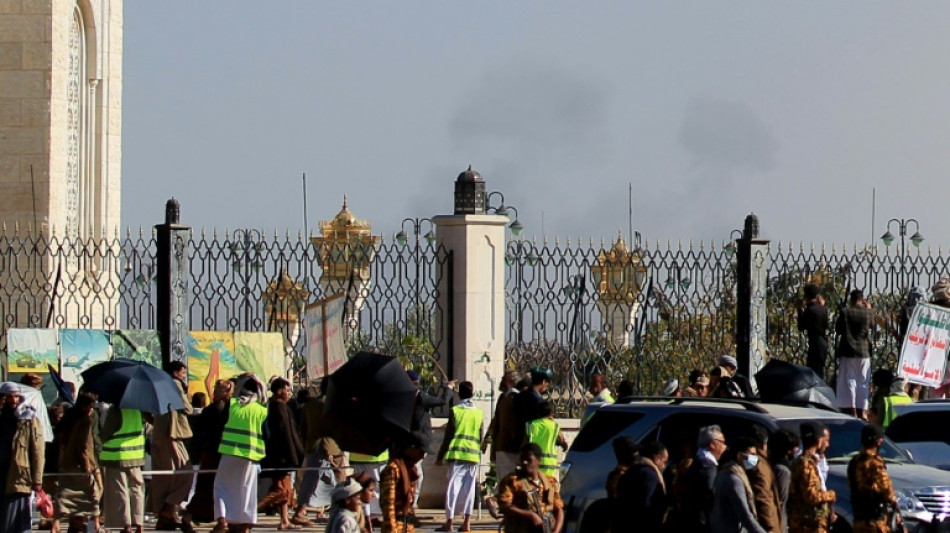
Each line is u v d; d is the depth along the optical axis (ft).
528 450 167.73
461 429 217.97
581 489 183.11
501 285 250.37
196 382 234.38
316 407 221.87
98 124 340.59
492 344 249.34
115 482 201.87
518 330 249.55
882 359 265.54
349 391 185.47
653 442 160.56
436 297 248.11
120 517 201.77
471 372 247.29
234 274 237.04
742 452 155.22
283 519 222.48
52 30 304.71
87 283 242.99
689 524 158.61
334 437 186.91
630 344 256.11
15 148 303.68
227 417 214.07
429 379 245.65
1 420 190.19
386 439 185.57
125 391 196.75
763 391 213.87
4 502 189.37
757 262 257.55
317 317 235.81
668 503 159.53
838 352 255.50
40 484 189.98
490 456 233.14
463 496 217.77
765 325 257.96
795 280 262.26
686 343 254.47
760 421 176.35
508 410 213.66
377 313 243.40
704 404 183.62
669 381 230.07
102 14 340.80
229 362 236.22
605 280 252.42
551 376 242.17
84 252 239.91
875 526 164.14
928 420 210.59
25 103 304.50
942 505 174.19
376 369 185.98
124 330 232.32
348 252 241.55
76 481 200.34
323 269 240.73
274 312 239.71
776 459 160.76
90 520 200.64
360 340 242.37
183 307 235.20
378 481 212.43
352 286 243.60
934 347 250.16
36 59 304.71
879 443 165.48
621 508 158.10
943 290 256.93
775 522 154.30
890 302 266.36
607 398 220.23
